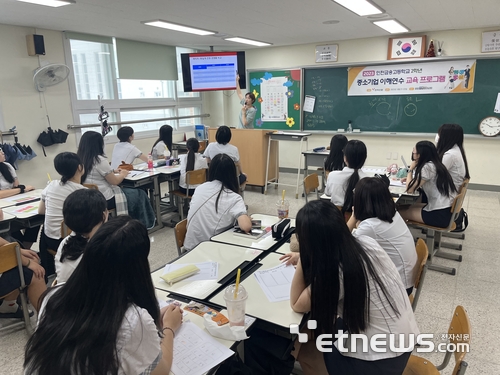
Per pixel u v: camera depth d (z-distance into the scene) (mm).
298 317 1438
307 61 6566
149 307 1061
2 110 4438
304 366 1621
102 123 5270
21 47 4543
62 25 4523
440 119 5754
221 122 7789
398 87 5930
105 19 4219
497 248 3631
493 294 2814
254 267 1874
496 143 5457
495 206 4914
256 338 1605
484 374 2000
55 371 892
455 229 3502
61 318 954
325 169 4371
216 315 1404
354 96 6297
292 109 6887
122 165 4395
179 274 1759
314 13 4129
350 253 1263
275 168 6211
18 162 4645
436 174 3055
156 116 6730
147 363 1003
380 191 1899
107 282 960
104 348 902
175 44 6438
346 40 6137
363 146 2953
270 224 2502
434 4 3836
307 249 1299
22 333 2453
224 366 1410
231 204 2375
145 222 4105
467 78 5441
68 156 2707
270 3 3660
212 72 6258
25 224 2939
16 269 2217
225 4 3656
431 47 5496
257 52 7008
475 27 5176
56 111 5004
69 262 1681
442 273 3172
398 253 1899
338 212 1314
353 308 1268
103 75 5637
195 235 2412
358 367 1344
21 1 3361
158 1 3479
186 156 4309
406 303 1387
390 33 5562
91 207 1688
